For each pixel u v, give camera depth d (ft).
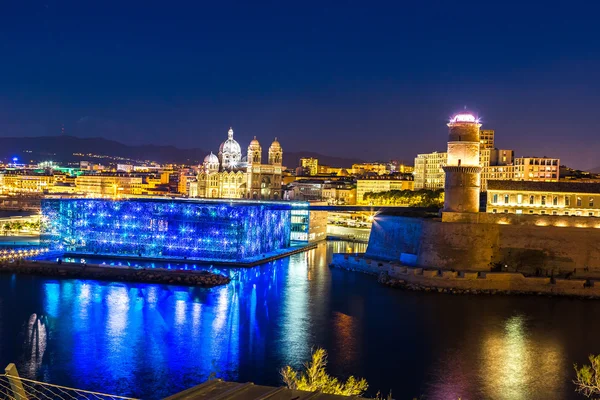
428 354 395.75
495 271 607.37
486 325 463.42
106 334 429.79
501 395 332.19
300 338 426.51
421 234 648.79
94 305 511.81
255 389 107.45
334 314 492.54
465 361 383.86
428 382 349.41
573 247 604.90
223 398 103.19
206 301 535.19
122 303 522.06
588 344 419.95
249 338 424.87
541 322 473.26
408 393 333.42
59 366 366.43
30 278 624.18
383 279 622.54
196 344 410.72
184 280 613.11
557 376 360.89
